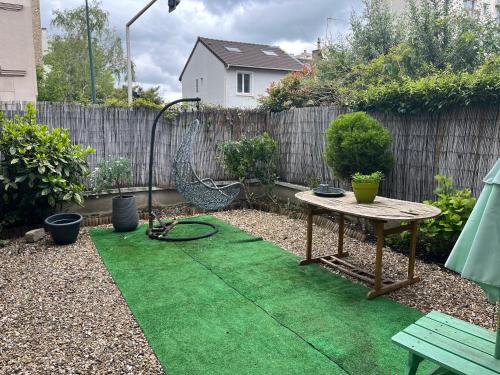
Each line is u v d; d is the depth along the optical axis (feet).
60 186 16.05
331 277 11.52
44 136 15.97
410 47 23.89
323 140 18.97
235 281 11.18
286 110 21.72
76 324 8.69
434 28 24.12
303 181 20.52
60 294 10.32
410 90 13.87
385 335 8.14
